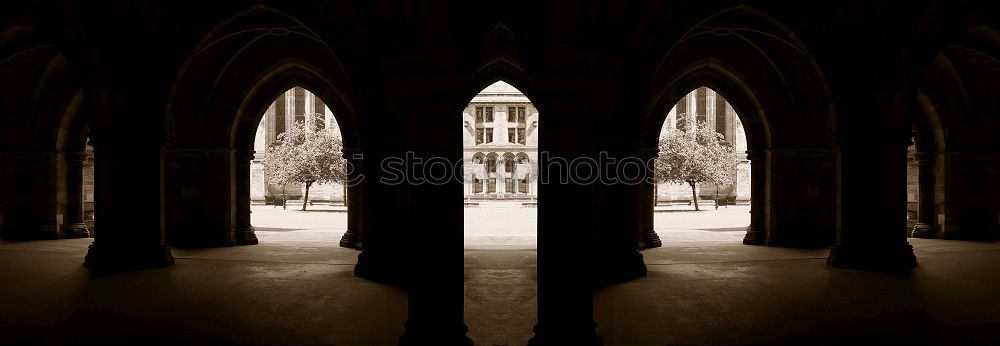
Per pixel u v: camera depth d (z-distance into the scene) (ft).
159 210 42.27
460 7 20.63
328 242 61.57
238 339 24.14
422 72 20.24
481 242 59.93
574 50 19.54
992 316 27.73
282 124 162.40
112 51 38.29
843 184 42.24
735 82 58.34
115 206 40.24
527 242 59.93
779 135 57.00
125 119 39.37
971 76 59.82
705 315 28.14
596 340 20.47
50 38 38.45
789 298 32.01
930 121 63.00
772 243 57.47
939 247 54.49
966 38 49.03
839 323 26.55
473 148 152.25
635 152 45.70
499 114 153.07
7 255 49.08
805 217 56.85
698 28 45.16
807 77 55.06
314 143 126.41
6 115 61.41
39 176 62.23
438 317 20.40
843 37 40.22
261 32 51.80
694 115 156.56
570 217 19.99
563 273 20.06
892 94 39.65
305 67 54.75
